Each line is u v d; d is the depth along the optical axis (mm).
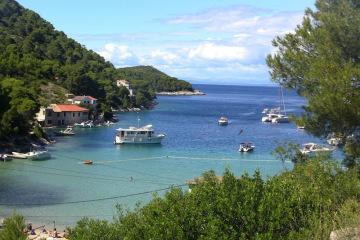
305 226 15039
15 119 104250
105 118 172625
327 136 23281
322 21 23156
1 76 157875
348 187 18234
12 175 73312
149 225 16875
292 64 24203
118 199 59281
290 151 25906
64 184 67375
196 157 93562
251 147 102125
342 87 20703
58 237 45281
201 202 16594
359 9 22609
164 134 125125
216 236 14570
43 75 192375
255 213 14992
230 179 16891
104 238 22328
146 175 74438
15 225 26766
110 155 96188
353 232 14375
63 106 158125
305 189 17500
